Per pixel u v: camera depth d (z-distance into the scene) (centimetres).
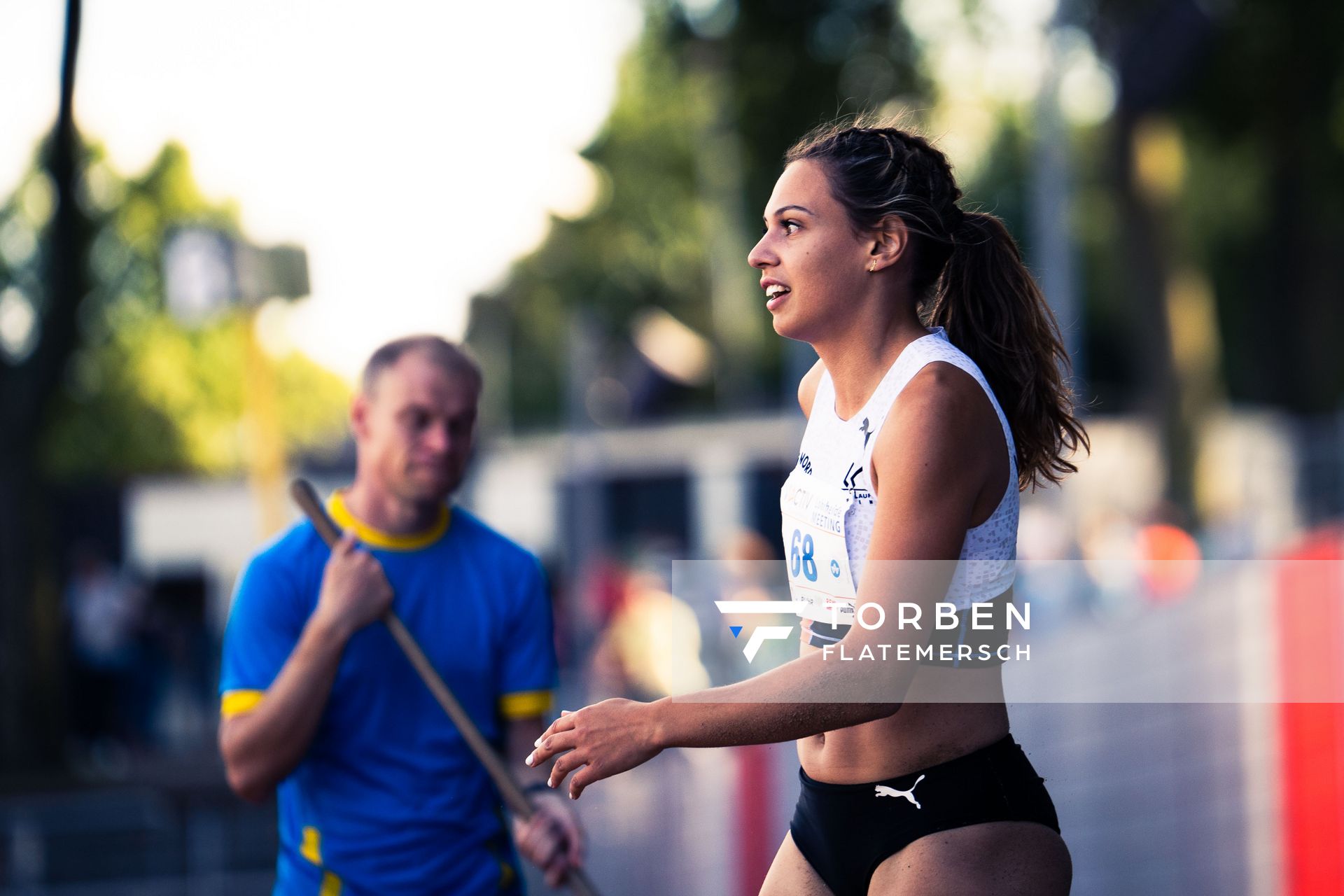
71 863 1266
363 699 657
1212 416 4419
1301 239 4747
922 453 436
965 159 4706
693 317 8831
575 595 3722
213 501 4325
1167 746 992
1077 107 5153
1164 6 3175
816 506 473
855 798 470
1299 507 3083
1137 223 4375
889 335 462
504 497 5072
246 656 662
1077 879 1020
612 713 439
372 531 680
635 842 1120
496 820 679
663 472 5066
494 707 686
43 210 3425
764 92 3869
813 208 462
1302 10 4084
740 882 1022
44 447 2370
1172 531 3011
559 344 9456
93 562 3131
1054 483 515
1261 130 4422
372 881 650
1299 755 927
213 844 1290
